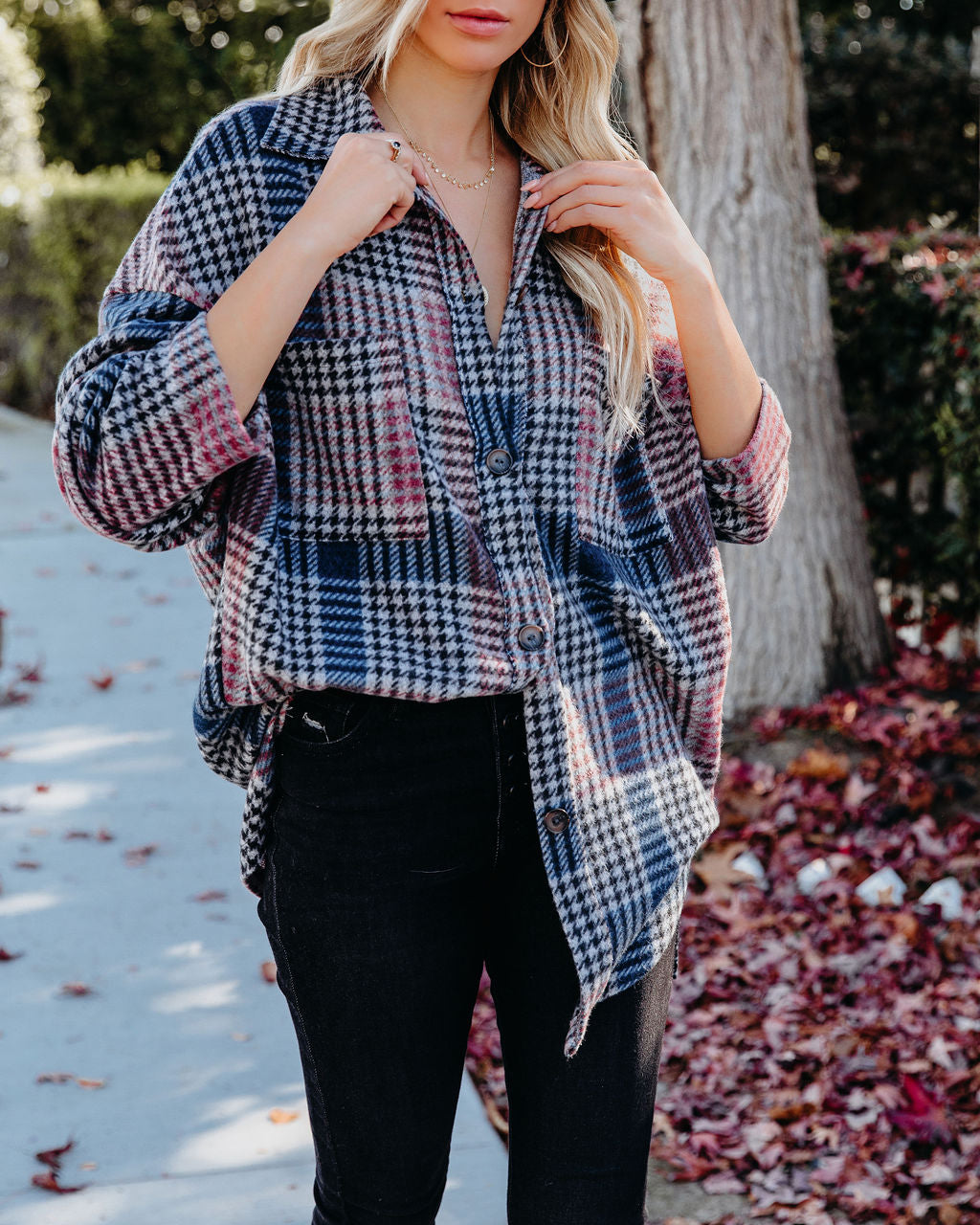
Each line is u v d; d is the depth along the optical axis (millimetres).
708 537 1523
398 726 1332
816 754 3900
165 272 1349
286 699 1355
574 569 1408
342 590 1333
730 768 3941
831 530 4297
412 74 1467
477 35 1385
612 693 1434
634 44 4121
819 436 4273
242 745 1470
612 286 1420
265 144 1359
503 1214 2355
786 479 1611
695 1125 2662
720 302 1473
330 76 1454
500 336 1394
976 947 3191
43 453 9266
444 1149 1471
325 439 1341
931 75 10320
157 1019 2967
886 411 4844
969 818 3670
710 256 4141
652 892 1424
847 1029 2910
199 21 16469
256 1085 2734
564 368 1400
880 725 4020
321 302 1336
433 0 1385
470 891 1397
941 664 4547
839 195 10578
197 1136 2568
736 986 3127
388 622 1327
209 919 3416
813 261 4266
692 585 1507
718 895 3469
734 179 4105
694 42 4047
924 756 3932
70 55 15492
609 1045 1419
